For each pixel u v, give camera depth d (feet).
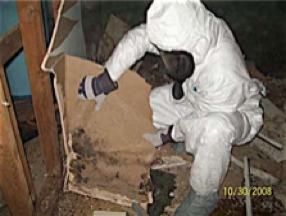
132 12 10.25
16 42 4.67
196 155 4.77
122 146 5.79
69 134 5.55
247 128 5.12
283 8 10.70
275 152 6.70
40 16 4.56
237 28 10.23
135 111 5.60
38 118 5.43
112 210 5.66
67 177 5.78
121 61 5.19
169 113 6.05
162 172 6.24
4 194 5.07
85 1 7.73
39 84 5.05
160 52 4.77
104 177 5.80
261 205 5.79
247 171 6.17
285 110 7.64
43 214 5.62
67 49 5.33
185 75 4.74
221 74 4.65
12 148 4.55
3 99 4.21
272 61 9.20
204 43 4.46
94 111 5.49
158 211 5.65
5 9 5.17
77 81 5.19
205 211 5.16
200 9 4.50
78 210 5.68
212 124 4.71
